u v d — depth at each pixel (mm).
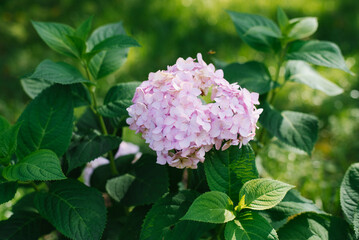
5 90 1630
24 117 770
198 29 2033
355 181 789
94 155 776
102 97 1537
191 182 823
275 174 1216
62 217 735
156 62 1810
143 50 1835
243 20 907
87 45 852
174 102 671
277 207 770
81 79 762
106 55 848
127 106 798
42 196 758
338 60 838
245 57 1845
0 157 731
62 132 769
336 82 1692
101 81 1604
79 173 842
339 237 759
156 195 792
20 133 767
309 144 855
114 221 907
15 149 737
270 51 919
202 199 678
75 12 2129
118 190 808
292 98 1585
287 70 936
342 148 1382
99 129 886
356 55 1888
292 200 827
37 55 1823
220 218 674
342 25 2148
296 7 2260
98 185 898
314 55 853
